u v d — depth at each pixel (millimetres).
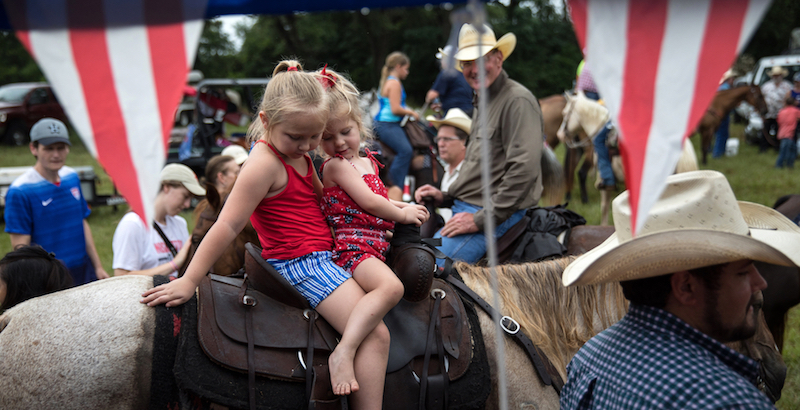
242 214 1706
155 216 3281
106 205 8602
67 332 1686
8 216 3541
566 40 23969
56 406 1642
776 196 8320
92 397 1657
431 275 1906
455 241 3201
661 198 1522
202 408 1685
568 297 2250
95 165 13000
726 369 1271
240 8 1096
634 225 1041
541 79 22781
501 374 1460
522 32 22812
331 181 1866
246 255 1888
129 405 1688
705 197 1456
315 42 25938
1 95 17016
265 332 1768
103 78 1024
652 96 1042
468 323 2006
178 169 3291
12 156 14836
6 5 1000
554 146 9477
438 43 24438
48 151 3574
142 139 1026
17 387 1647
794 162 11547
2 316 1778
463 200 3441
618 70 1049
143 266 3193
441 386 1838
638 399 1288
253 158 1726
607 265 1426
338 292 1781
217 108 9695
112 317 1716
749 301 1384
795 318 4398
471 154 3447
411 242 1954
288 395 1728
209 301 1796
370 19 23578
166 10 1035
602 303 2260
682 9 1026
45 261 2213
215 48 29641
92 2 1020
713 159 12305
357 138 1866
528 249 3086
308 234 1818
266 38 28750
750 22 1001
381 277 1789
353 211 1853
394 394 1808
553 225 3227
